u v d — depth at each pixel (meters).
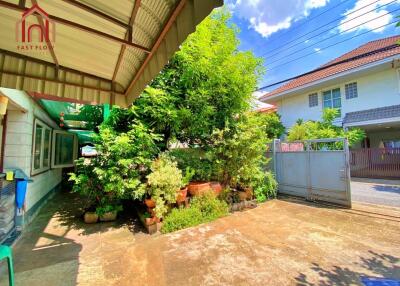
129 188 4.64
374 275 2.76
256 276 2.80
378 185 8.91
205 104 6.03
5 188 3.75
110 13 1.72
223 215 5.23
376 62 10.01
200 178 5.96
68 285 2.63
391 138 12.62
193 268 3.01
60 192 8.48
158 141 6.06
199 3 1.27
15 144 4.34
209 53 5.68
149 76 2.20
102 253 3.46
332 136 9.75
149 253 3.45
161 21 1.65
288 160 7.45
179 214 4.66
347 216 5.12
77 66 2.59
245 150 6.06
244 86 6.66
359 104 11.38
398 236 3.93
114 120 5.20
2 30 1.93
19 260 3.22
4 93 3.39
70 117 7.02
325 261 3.13
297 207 6.00
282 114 15.38
